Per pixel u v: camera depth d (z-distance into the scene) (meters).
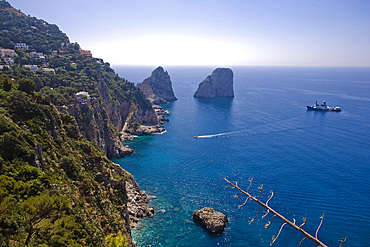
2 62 142.62
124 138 150.88
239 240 67.81
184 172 106.19
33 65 149.50
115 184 72.94
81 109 112.94
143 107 187.38
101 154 87.19
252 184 94.56
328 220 73.81
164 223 74.62
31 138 52.09
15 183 38.03
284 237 68.50
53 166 55.62
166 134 161.38
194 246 65.75
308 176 99.75
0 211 30.58
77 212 46.66
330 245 65.00
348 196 85.44
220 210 80.06
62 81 132.25
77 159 67.69
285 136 151.88
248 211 79.50
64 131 74.94
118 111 168.75
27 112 61.22
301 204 81.31
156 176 102.88
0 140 45.03
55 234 34.00
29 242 30.58
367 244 65.19
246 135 155.50
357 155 120.56
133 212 76.69
